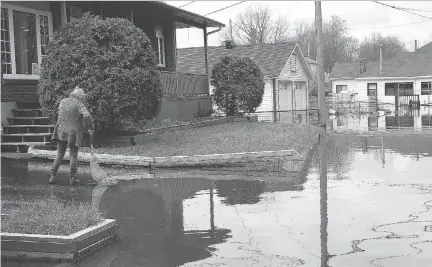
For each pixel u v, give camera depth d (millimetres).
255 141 14914
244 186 9445
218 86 25141
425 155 14109
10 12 15250
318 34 24609
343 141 18703
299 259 5199
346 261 5113
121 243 5914
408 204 7727
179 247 5699
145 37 13797
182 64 37438
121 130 14273
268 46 38125
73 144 9398
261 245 5711
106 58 12984
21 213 6469
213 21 24547
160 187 9375
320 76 24906
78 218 6059
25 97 15305
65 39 13281
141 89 13375
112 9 19875
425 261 5082
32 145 13234
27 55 16016
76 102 9383
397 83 51969
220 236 6105
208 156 11641
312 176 10539
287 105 38344
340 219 6836
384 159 13297
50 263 5332
